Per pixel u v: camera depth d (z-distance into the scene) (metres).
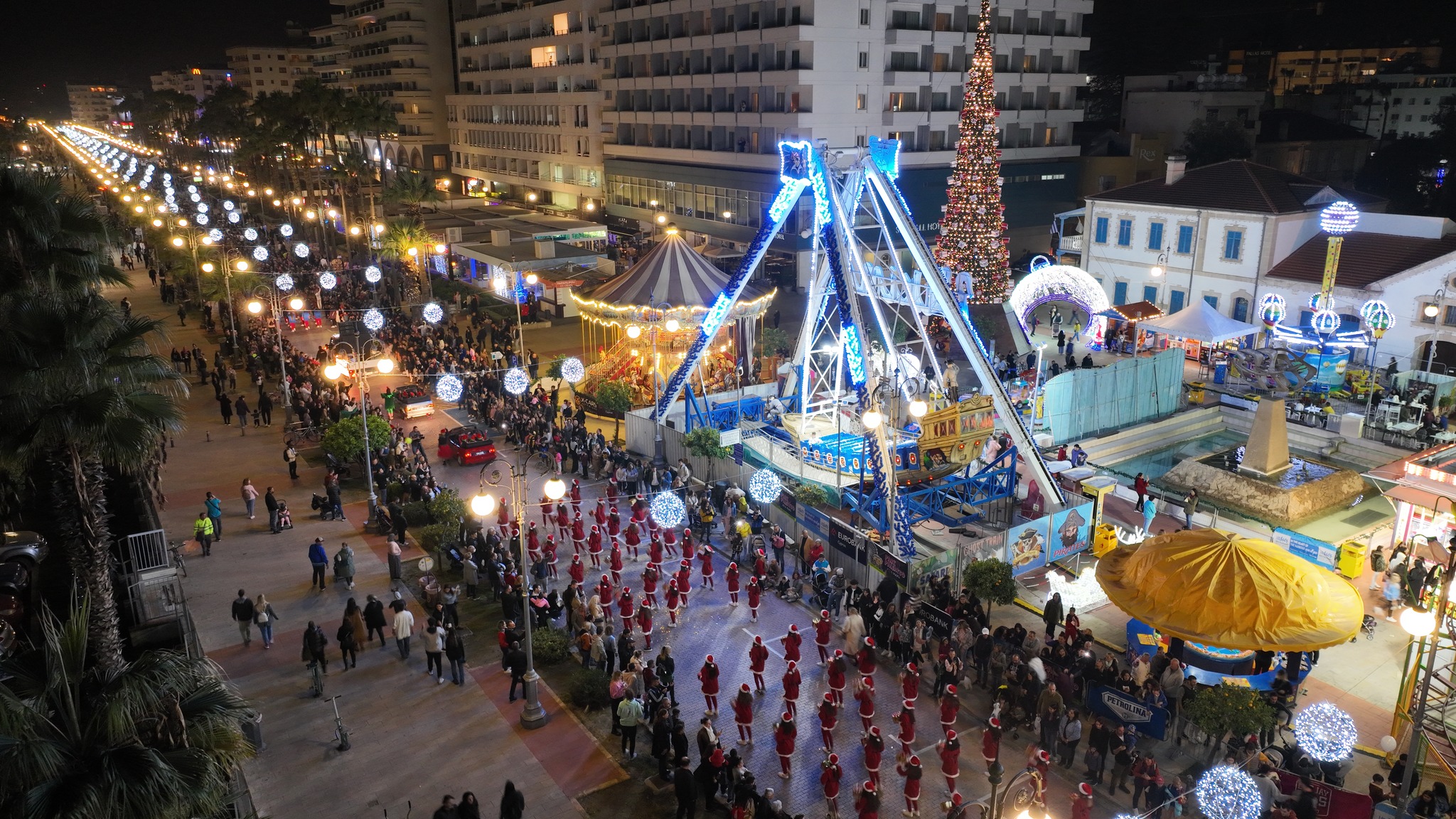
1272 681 21.33
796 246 69.19
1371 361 41.53
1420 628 14.72
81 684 12.50
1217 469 33.53
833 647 23.67
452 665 22.19
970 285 51.56
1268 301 44.06
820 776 19.11
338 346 48.34
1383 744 18.73
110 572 23.47
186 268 62.28
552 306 61.12
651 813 18.00
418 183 69.88
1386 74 121.75
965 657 22.12
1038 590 26.59
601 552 28.67
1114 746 18.30
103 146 163.62
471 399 42.66
